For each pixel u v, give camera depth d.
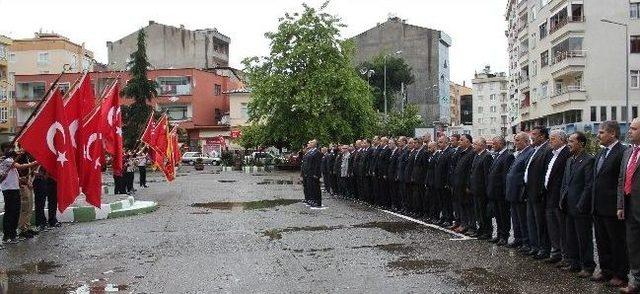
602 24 47.38
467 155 12.79
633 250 7.71
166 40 79.75
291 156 50.66
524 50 63.53
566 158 9.52
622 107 47.34
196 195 24.25
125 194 24.03
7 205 12.46
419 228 13.70
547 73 53.56
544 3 54.25
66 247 11.77
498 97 127.56
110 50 79.94
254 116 46.25
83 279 8.89
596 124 45.91
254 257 10.39
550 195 9.60
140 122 54.09
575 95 47.59
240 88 80.38
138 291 8.12
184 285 8.41
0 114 67.75
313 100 43.56
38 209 14.32
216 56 83.75
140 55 55.38
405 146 17.09
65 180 12.88
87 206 16.22
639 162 7.59
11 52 75.75
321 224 14.59
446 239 12.09
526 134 10.87
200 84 70.69
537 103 56.91
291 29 45.00
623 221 8.11
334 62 45.00
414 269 9.23
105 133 17.53
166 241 12.30
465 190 12.69
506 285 8.17
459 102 138.88
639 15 47.22
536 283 8.30
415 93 84.94
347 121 45.78
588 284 8.25
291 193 24.89
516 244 10.98
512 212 10.97
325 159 24.95
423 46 84.75
